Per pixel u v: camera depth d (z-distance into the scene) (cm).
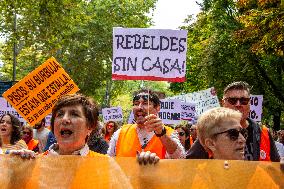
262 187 322
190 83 3088
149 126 452
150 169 325
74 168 328
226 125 350
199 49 2691
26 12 1869
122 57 558
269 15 1473
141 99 511
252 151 463
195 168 324
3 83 1385
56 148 379
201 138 362
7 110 973
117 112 1413
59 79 598
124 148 506
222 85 2448
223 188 323
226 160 325
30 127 828
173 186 324
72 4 1881
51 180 328
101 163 329
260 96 989
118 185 326
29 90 594
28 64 3453
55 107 361
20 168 330
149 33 556
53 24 1867
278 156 475
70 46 3322
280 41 1507
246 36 1594
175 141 469
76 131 355
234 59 2403
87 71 3466
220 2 2422
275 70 2464
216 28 2417
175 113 1077
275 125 2642
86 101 366
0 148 565
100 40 3419
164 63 556
